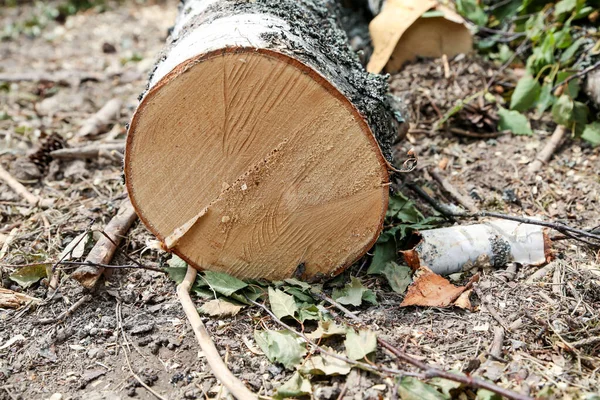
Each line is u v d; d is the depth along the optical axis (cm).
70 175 440
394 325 295
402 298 314
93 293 327
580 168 420
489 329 289
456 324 294
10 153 477
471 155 441
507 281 318
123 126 512
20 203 410
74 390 276
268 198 292
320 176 287
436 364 270
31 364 290
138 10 881
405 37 509
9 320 315
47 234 372
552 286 313
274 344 278
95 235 360
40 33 811
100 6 888
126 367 286
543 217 376
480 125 453
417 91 485
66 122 536
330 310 302
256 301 313
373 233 303
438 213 377
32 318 316
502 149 444
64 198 415
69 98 583
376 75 338
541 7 520
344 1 560
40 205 405
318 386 264
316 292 306
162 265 341
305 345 281
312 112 273
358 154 282
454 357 274
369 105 306
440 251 322
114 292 326
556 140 438
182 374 280
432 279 310
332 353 269
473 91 484
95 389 275
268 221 298
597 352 277
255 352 284
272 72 265
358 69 334
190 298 307
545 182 408
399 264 335
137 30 803
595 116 454
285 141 280
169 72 270
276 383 267
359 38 524
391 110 347
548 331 287
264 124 276
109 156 451
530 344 281
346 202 294
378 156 283
